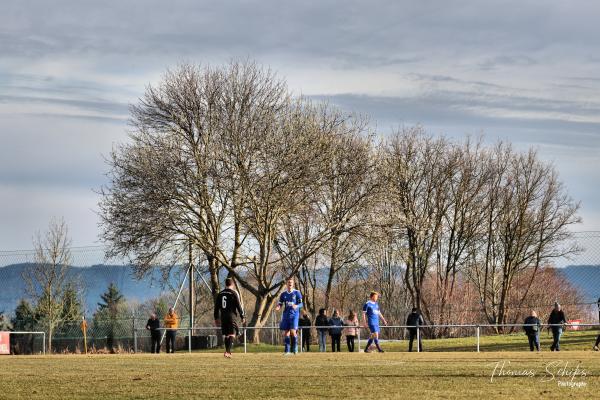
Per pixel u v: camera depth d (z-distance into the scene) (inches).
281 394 625.0
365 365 960.9
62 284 2390.5
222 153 2455.7
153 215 2393.0
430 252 3341.5
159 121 2518.5
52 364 1073.5
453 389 646.5
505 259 3398.1
